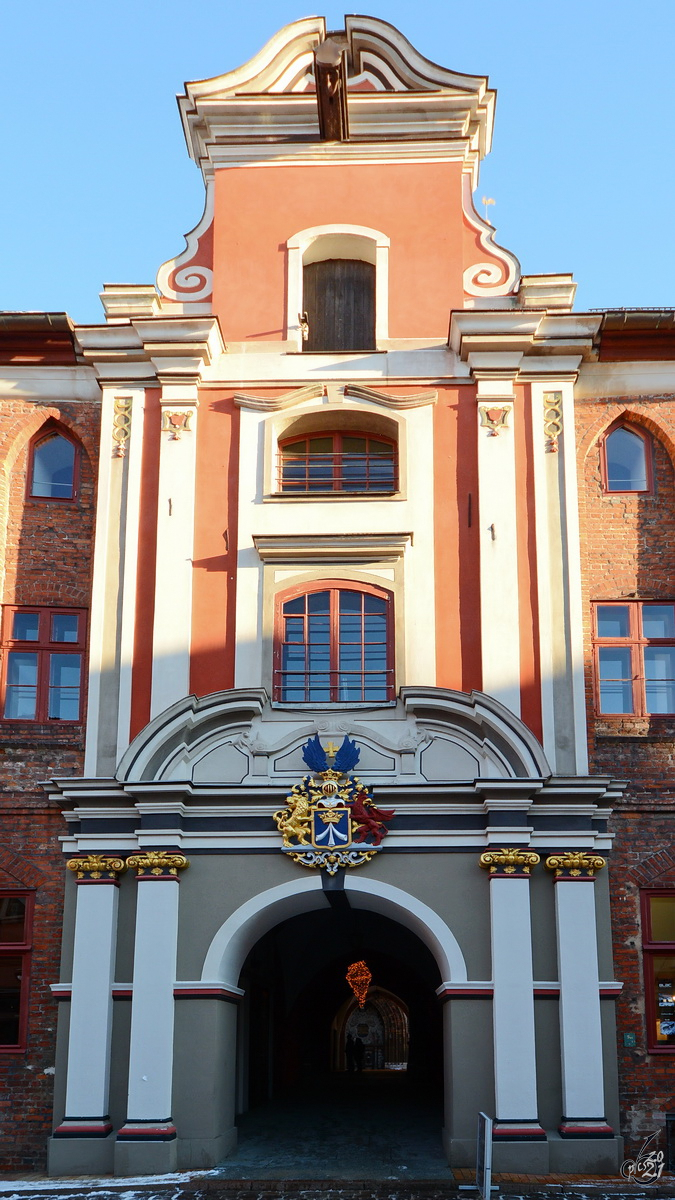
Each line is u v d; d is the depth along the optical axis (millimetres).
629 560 18562
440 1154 16562
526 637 17656
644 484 18969
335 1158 16344
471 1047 15875
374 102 20031
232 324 19297
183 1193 14477
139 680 17688
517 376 18734
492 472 18266
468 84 19953
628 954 16797
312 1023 30266
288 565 18031
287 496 18281
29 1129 16406
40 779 17734
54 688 18266
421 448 18516
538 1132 15344
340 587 17875
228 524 18250
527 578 17891
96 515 18578
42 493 19203
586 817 16641
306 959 26047
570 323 18641
